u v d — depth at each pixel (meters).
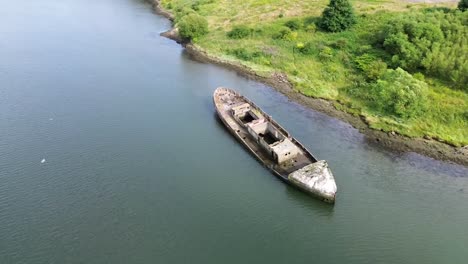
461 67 80.19
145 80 94.62
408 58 86.00
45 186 61.53
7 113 78.62
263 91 90.94
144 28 128.12
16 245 52.34
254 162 67.62
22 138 71.62
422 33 88.19
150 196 60.56
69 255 51.31
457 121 75.50
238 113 78.19
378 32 99.25
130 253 51.88
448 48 84.56
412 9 107.31
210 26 123.25
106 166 66.00
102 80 93.12
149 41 118.00
